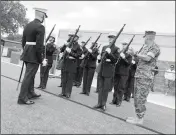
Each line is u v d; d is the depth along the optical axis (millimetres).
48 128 3670
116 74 6520
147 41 4570
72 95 6957
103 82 5512
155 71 10055
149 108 6637
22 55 5156
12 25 31547
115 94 6582
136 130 4141
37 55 5078
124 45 7070
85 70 7594
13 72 9914
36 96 5699
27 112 4371
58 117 4305
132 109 6039
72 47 6352
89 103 5953
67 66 6289
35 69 5137
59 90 7289
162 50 12023
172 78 10148
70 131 3650
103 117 4734
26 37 5188
